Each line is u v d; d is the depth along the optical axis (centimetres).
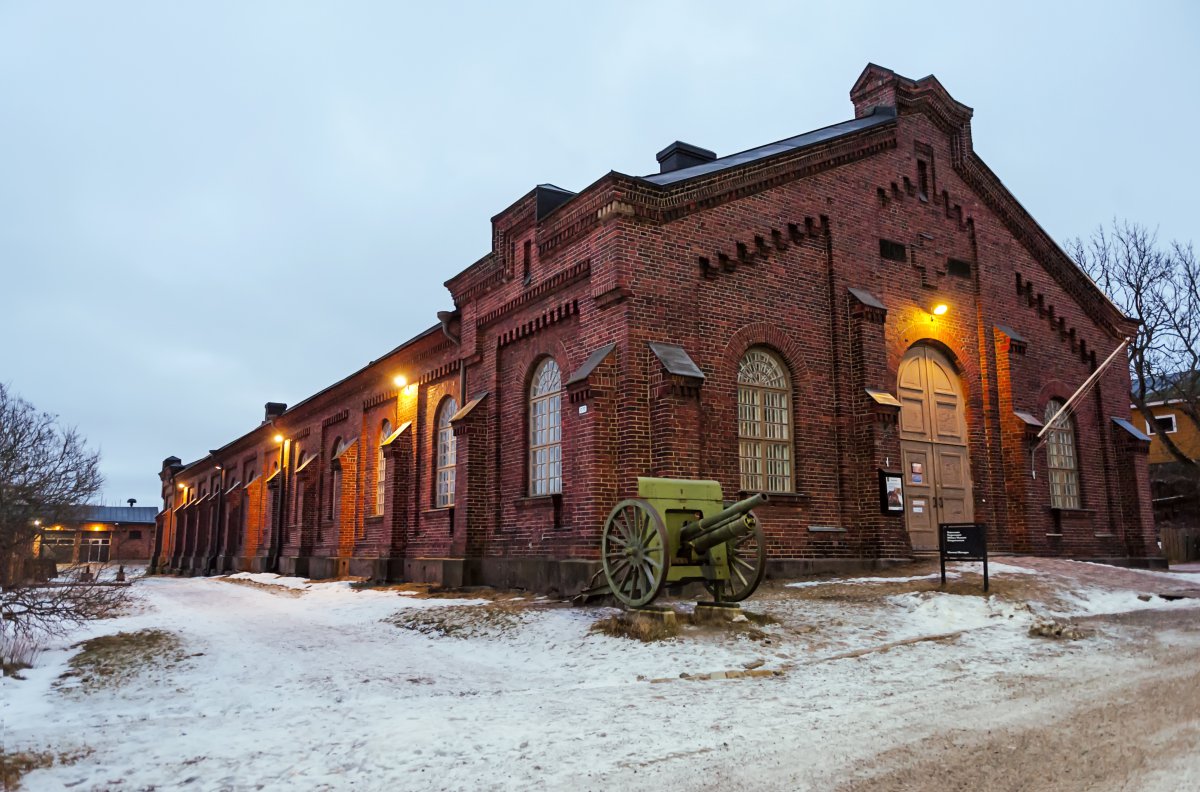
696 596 1355
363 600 1789
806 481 1628
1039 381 2117
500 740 609
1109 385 2306
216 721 721
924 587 1348
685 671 899
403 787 511
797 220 1720
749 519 1098
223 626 1488
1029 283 2152
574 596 1424
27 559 1530
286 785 520
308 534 3041
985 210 2114
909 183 1953
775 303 1659
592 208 1543
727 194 1617
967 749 555
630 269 1477
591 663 973
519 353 1831
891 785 484
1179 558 2998
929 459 1848
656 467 1417
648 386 1456
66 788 525
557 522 1608
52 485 1427
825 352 1719
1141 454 2253
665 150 2053
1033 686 772
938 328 1925
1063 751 543
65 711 819
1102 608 1301
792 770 520
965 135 2102
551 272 1686
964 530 1352
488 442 1891
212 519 4494
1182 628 1115
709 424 1519
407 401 2378
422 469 2241
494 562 1777
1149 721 615
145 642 1272
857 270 1800
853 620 1144
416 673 978
